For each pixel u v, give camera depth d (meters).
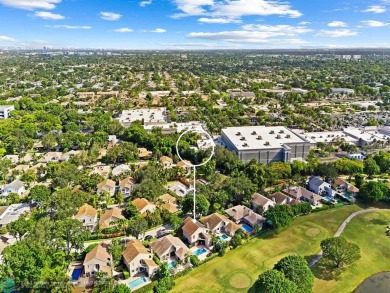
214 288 87.94
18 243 89.75
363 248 105.06
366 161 167.38
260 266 96.75
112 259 95.62
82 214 117.25
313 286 88.44
